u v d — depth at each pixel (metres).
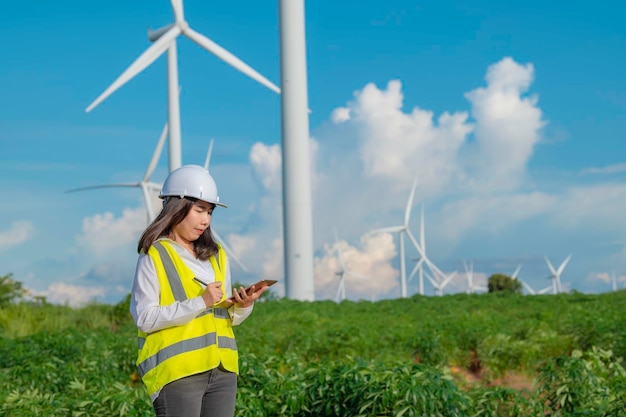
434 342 12.85
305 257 26.22
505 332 13.80
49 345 12.26
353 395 7.03
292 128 26.28
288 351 12.52
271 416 7.54
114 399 7.48
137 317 4.13
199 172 4.37
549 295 23.81
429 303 22.44
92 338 13.30
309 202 26.47
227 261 4.58
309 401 7.45
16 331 19.41
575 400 7.80
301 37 26.45
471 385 11.58
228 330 4.39
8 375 10.37
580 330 13.52
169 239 4.32
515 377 12.48
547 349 13.09
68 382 10.05
